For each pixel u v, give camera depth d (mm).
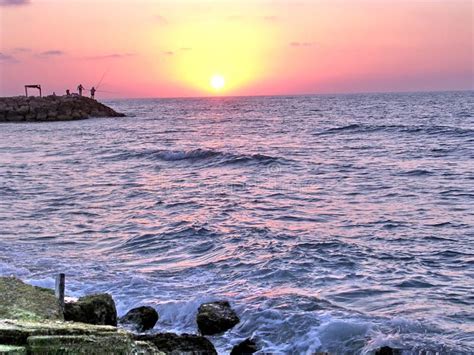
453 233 15211
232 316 9219
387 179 24766
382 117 73188
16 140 51188
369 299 10242
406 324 8875
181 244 14570
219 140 48031
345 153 34844
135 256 13570
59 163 33844
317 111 101938
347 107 115312
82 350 5109
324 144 41031
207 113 113000
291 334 8695
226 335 8914
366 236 15047
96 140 50219
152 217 18062
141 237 15359
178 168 30938
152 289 10914
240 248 13828
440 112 81250
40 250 14117
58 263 12805
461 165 28031
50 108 84938
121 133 58969
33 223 17438
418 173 26000
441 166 27859
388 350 7910
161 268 12461
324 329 8688
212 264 12633
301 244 14062
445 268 12125
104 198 21812
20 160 35625
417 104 117562
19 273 11859
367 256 13039
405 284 11070
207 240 14805
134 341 5430
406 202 19734
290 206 19516
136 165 32469
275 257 12891
